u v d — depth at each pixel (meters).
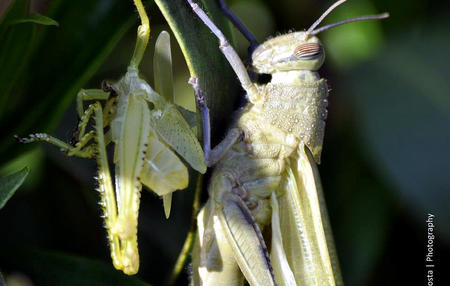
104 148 0.22
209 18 0.23
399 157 0.25
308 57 0.25
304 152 0.25
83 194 0.25
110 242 0.23
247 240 0.24
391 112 0.26
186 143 0.23
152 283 0.25
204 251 0.24
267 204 0.25
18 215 0.25
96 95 0.23
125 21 0.23
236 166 0.25
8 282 0.24
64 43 0.23
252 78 0.25
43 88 0.23
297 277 0.25
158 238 0.25
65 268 0.23
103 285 0.23
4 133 0.23
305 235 0.25
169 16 0.22
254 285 0.24
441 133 0.26
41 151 0.25
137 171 0.23
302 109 0.25
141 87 0.23
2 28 0.22
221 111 0.24
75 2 0.23
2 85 0.23
